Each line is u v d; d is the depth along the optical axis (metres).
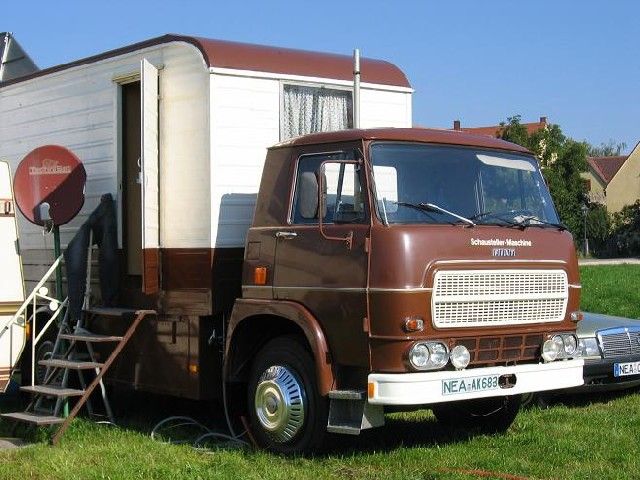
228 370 8.00
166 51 8.87
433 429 8.79
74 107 10.24
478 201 7.57
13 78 11.92
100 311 9.10
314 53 9.25
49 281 10.43
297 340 7.57
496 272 7.22
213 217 8.31
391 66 9.80
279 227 7.70
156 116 8.82
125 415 9.59
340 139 7.38
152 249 8.68
